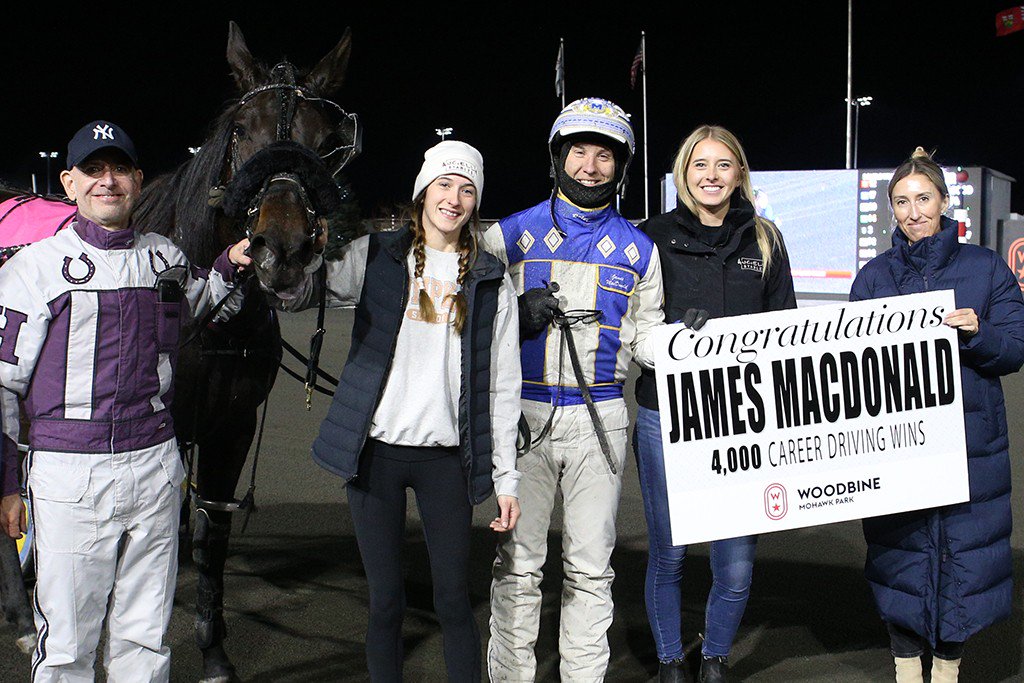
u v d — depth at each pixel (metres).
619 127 2.44
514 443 2.33
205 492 2.92
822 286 14.55
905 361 2.60
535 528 2.51
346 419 2.22
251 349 2.80
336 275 2.31
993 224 13.95
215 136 2.82
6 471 2.18
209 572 2.86
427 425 2.23
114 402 2.07
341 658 3.04
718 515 2.57
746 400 2.56
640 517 4.60
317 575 3.81
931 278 2.67
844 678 2.91
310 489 5.04
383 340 2.24
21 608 3.16
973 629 2.57
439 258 2.30
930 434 2.62
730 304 2.65
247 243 2.27
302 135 2.71
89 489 2.05
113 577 2.15
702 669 2.79
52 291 2.03
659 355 2.51
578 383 2.47
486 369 2.27
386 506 2.26
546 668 3.00
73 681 2.11
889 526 2.66
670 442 2.54
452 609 2.29
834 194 14.27
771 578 3.80
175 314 2.17
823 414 2.59
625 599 3.61
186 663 2.99
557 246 2.51
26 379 2.08
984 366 2.62
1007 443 2.70
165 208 3.04
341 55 3.01
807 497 2.60
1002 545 2.64
